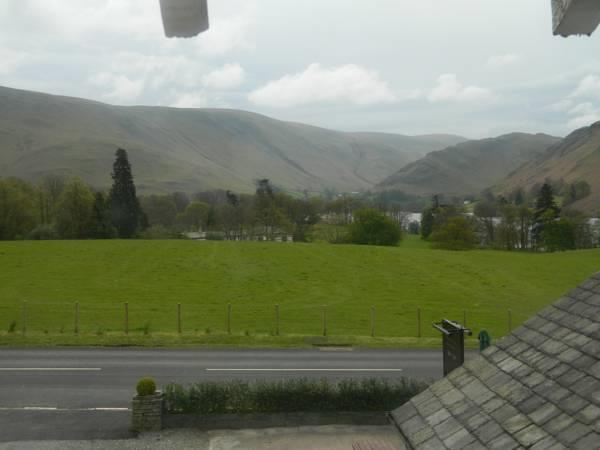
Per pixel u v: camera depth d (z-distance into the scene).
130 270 53.75
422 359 25.95
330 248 68.25
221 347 27.44
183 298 43.41
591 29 4.19
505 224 102.81
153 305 40.66
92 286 46.97
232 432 17.06
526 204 107.56
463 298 45.88
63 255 59.47
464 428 7.40
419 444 7.59
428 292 47.84
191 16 3.89
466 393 8.32
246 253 63.19
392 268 57.78
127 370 23.19
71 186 93.56
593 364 7.16
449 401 8.34
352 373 23.41
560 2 4.08
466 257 65.44
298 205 113.56
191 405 17.41
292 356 26.09
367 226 98.12
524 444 6.36
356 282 51.16
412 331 34.75
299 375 22.95
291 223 110.50
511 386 7.84
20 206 89.31
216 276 52.09
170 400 17.42
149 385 17.17
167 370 23.31
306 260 60.38
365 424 17.56
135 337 28.52
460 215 102.62
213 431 17.12
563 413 6.55
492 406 7.59
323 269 56.25
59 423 17.36
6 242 67.25
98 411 18.45
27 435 16.42
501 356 8.94
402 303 43.44
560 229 95.50
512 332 9.60
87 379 21.86
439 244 93.56
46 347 26.81
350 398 17.67
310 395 17.64
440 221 110.88
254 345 27.86
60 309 38.53
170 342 27.78
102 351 26.33
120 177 100.06
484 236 105.94
